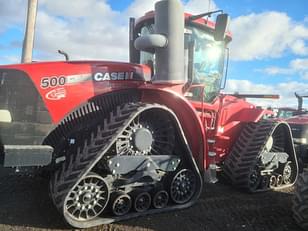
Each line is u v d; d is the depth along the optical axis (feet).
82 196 14.34
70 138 15.37
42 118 14.65
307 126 29.12
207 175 17.93
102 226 14.70
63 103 15.05
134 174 15.72
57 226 14.34
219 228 15.49
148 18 19.58
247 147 21.18
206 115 19.57
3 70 14.65
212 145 19.24
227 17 16.87
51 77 14.96
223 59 20.76
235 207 18.22
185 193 17.60
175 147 17.19
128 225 14.98
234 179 20.81
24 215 15.20
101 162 14.92
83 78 15.52
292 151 23.86
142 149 15.75
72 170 14.38
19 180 19.97
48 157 14.03
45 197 17.46
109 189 15.06
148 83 16.90
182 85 17.24
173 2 15.99
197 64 19.51
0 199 17.03
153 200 16.44
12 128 14.23
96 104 15.74
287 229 15.80
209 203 18.51
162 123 16.67
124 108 15.51
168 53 16.02
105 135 14.84
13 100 14.42
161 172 16.67
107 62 16.43
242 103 22.22
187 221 15.92
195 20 18.99
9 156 13.35
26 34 27.30
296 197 15.84
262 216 17.24
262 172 21.44
